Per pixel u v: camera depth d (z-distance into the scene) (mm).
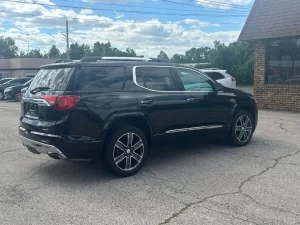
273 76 13727
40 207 4145
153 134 5617
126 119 5324
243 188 4688
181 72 6211
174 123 5879
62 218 3836
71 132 4758
